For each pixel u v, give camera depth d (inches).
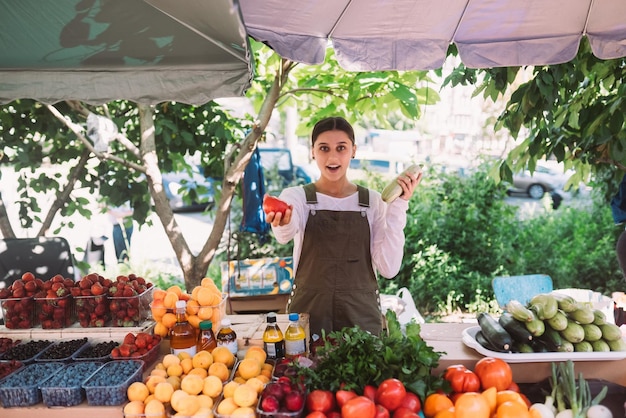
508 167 168.9
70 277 152.2
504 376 85.3
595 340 92.7
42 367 91.9
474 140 366.6
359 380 81.2
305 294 123.3
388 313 93.4
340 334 88.9
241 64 97.7
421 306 258.4
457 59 209.2
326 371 82.4
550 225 290.5
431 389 82.8
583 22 117.6
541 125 155.8
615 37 118.9
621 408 86.1
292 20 113.7
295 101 219.0
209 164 201.6
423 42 123.5
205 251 176.9
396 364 83.2
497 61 124.7
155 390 82.8
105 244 286.8
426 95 182.5
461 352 96.7
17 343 107.3
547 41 122.3
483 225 269.3
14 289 110.6
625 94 144.6
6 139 183.6
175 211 464.1
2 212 186.2
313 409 77.7
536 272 269.7
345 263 122.3
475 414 76.9
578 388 87.2
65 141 192.9
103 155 167.3
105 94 102.7
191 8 85.0
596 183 269.0
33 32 95.9
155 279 269.7
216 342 100.8
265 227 184.5
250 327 111.3
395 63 124.1
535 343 94.9
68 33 96.3
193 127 195.5
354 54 122.0
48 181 195.3
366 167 297.1
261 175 182.5
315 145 124.7
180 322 99.1
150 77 101.2
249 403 79.4
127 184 198.1
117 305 109.2
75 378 86.3
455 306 258.5
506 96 345.7
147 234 378.6
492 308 251.8
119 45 97.6
